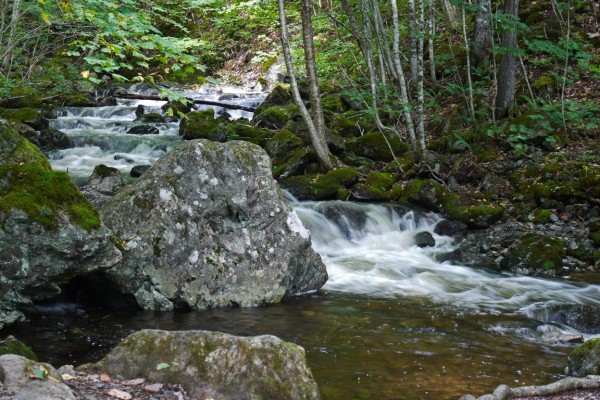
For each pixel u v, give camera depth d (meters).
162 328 5.38
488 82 13.49
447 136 11.83
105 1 7.48
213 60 23.33
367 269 7.84
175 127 14.67
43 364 2.96
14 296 5.07
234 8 22.22
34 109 14.09
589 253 8.29
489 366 4.64
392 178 10.72
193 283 6.00
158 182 6.11
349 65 17.22
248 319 5.73
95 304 6.05
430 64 14.27
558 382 3.96
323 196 10.22
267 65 20.38
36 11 12.34
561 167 9.98
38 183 5.08
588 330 5.76
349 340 5.18
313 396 3.30
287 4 21.64
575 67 13.12
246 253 6.28
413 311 6.14
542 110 11.23
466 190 10.35
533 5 15.13
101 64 7.34
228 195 6.30
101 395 2.98
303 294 6.71
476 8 11.73
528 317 6.02
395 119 13.23
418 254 8.70
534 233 8.49
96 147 12.70
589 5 14.90
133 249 5.84
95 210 5.32
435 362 4.69
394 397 3.99
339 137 11.84
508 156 10.88
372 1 13.75
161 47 7.45
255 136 12.95
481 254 8.52
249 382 3.22
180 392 3.20
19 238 4.88
